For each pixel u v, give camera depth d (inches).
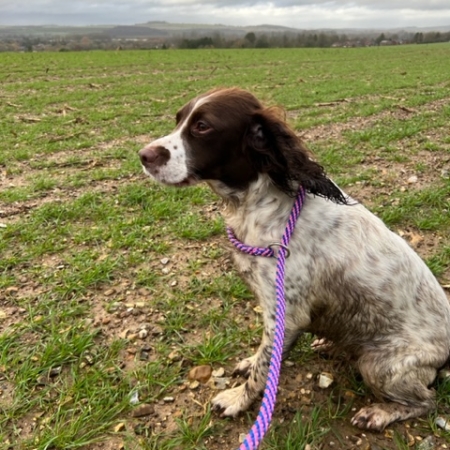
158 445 26.8
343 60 336.8
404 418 27.3
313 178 24.6
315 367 32.1
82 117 114.7
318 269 25.9
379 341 26.9
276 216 26.0
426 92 154.9
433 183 62.9
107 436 27.3
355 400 29.6
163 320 36.8
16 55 340.2
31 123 108.6
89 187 64.0
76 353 33.1
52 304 38.6
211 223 51.4
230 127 25.4
